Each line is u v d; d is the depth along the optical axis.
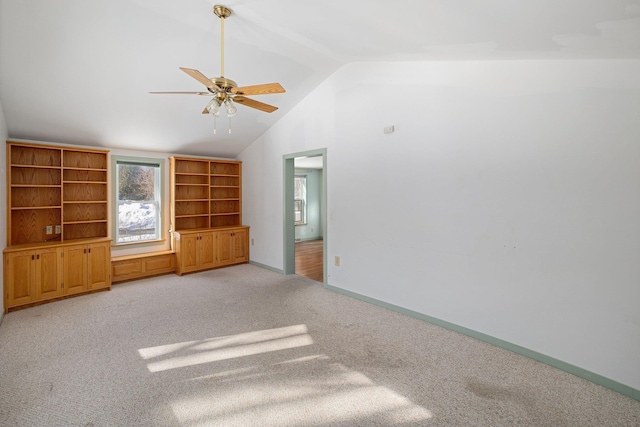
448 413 1.95
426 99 3.28
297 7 2.40
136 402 2.04
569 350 2.42
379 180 3.78
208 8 2.70
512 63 2.67
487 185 2.85
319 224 9.60
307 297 4.17
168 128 4.67
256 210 5.92
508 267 2.74
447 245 3.16
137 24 2.85
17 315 3.48
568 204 2.40
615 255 2.21
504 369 2.46
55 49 2.93
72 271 4.08
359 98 3.96
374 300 3.89
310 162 7.81
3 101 3.43
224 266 5.82
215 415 1.93
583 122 2.32
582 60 2.30
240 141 5.73
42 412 1.93
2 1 2.39
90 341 2.89
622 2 1.34
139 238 5.23
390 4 1.97
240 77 3.94
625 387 2.16
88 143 4.59
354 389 2.20
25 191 4.13
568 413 1.96
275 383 2.27
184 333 3.07
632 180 2.13
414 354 2.68
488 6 1.69
